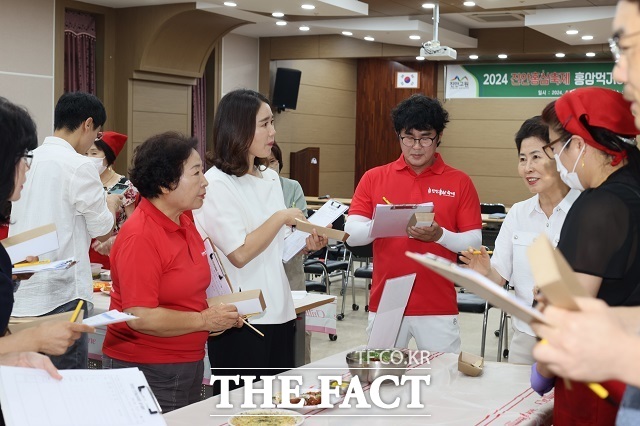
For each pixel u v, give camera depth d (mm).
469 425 2137
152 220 2486
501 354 5539
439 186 3336
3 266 1774
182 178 2480
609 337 942
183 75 10109
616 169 1776
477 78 13742
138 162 2498
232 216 2748
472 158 13945
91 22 9578
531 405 2324
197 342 2559
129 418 1694
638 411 1222
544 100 13289
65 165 3266
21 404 1599
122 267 2428
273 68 12758
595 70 12820
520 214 3113
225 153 2787
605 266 1666
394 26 10750
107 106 9680
